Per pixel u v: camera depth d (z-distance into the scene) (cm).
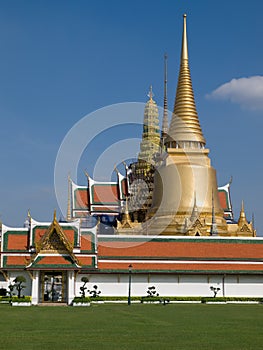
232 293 8050
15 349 2973
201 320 4712
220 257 8188
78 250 7688
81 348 3017
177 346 3116
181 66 11312
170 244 8288
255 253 8319
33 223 7794
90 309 6081
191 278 8025
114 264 7894
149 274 7938
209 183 10531
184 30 11394
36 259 7056
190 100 11112
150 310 5944
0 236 8162
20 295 7362
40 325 4222
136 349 2992
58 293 7469
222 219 10575
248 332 3812
